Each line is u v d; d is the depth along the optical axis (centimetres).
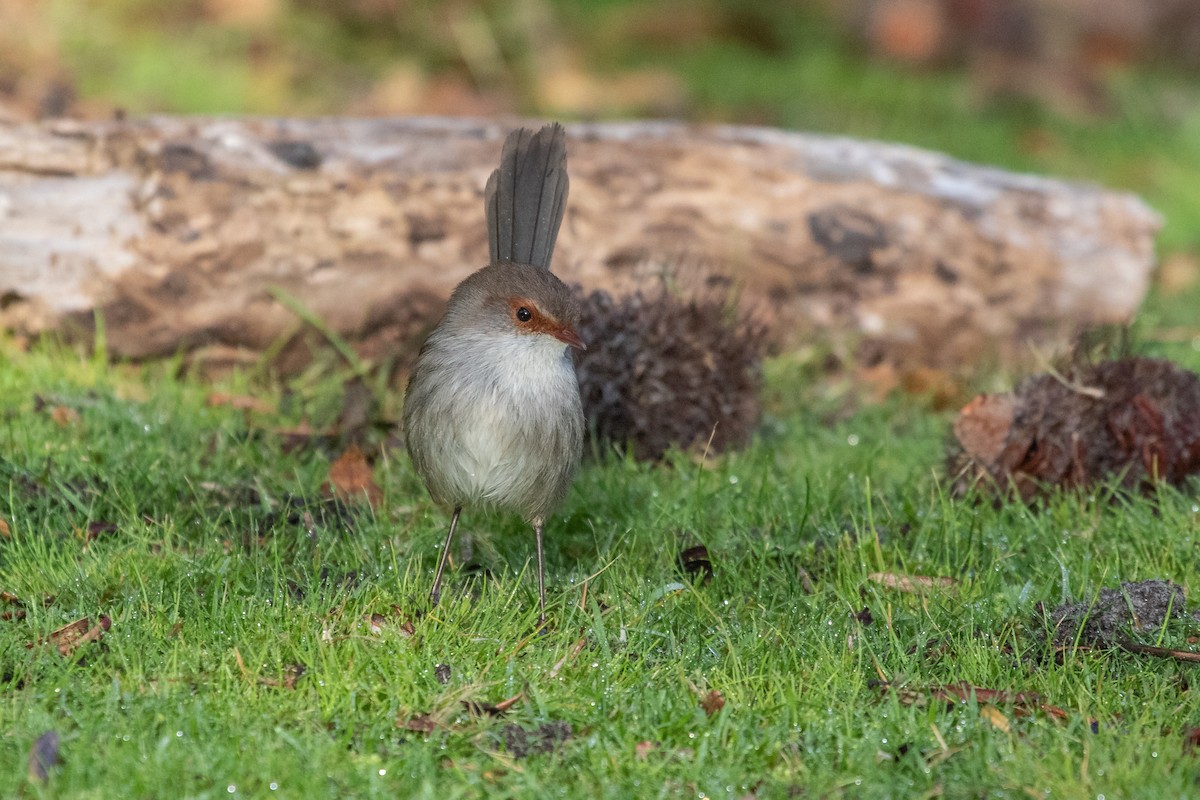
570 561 948
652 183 1316
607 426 1106
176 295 1214
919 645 786
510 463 852
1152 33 2575
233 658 735
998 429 1030
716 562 905
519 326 841
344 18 2189
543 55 2191
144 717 667
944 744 672
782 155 1373
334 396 1177
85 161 1236
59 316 1204
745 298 1307
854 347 1330
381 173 1266
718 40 2428
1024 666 769
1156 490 1014
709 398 1114
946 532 931
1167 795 627
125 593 807
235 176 1241
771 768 669
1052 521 976
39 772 619
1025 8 2450
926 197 1373
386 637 763
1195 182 2023
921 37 2419
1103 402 1038
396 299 1238
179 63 1922
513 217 936
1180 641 792
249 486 991
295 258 1228
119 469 981
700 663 771
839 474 1066
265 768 631
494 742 681
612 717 702
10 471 962
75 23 1961
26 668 711
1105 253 1405
